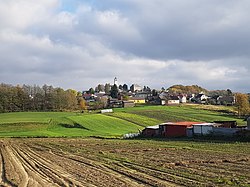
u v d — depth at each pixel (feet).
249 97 401.70
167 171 77.71
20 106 450.30
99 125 307.37
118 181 66.59
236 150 128.26
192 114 374.02
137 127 298.35
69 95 482.69
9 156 124.16
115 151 135.03
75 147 159.43
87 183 64.75
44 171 83.82
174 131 219.00
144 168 84.02
